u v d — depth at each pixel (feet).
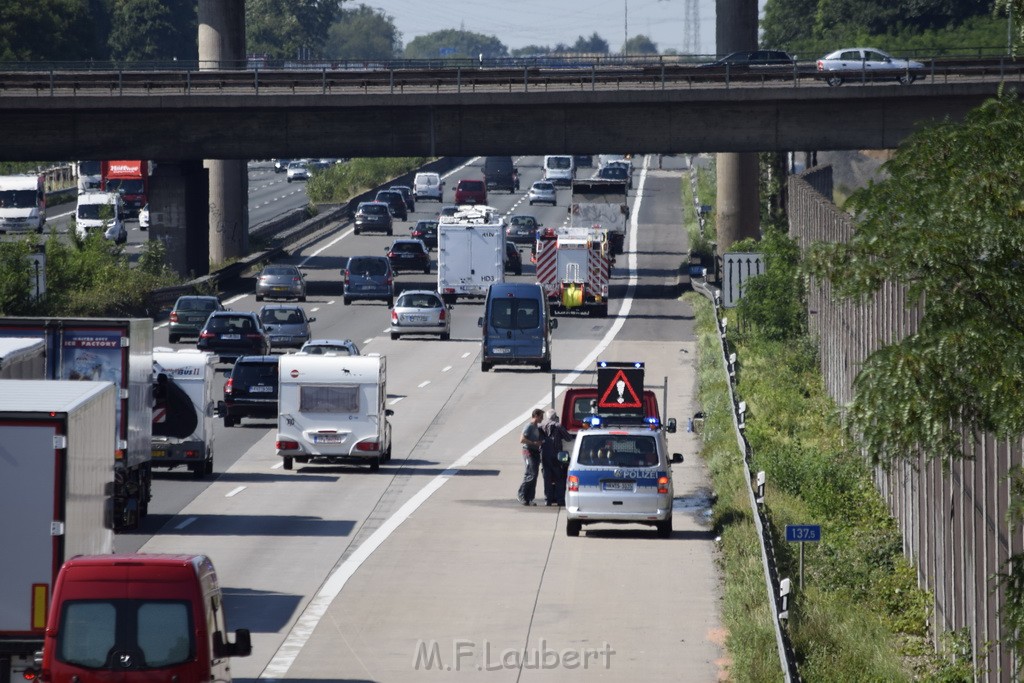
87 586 177.78
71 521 203.51
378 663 242.17
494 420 548.72
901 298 341.21
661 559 323.98
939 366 158.92
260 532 351.87
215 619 186.09
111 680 176.04
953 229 163.43
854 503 388.98
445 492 412.36
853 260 175.11
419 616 273.95
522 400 593.83
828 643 248.93
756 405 533.96
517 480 433.89
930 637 289.12
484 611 278.05
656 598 288.51
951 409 160.56
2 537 199.93
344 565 317.22
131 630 176.96
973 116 179.63
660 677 234.79
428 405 581.94
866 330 435.12
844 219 476.13
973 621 245.45
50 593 200.44
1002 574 172.04
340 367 443.32
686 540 345.10
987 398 155.02
